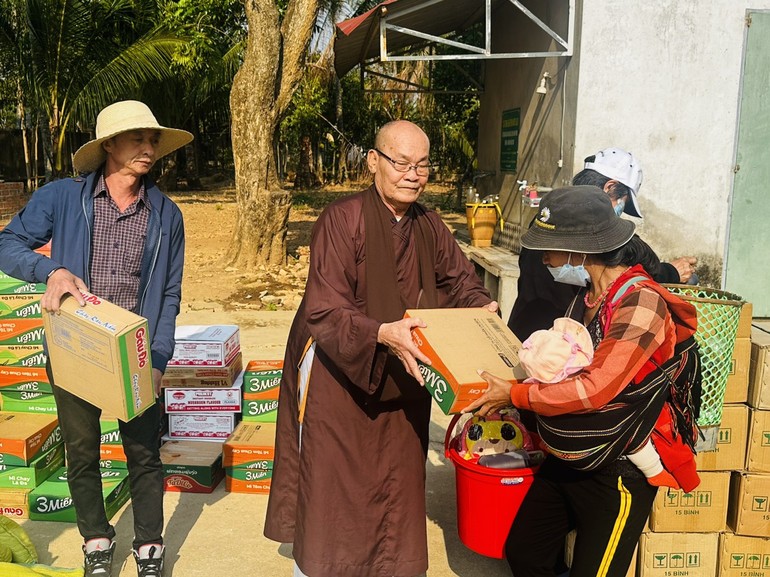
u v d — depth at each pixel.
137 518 3.16
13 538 3.16
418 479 2.91
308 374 2.83
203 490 4.10
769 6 6.16
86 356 2.66
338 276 2.71
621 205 3.15
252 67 10.11
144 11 19.36
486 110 9.18
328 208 2.79
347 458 2.77
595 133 6.25
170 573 3.31
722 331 2.70
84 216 2.92
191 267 10.87
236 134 10.52
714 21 6.16
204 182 34.47
